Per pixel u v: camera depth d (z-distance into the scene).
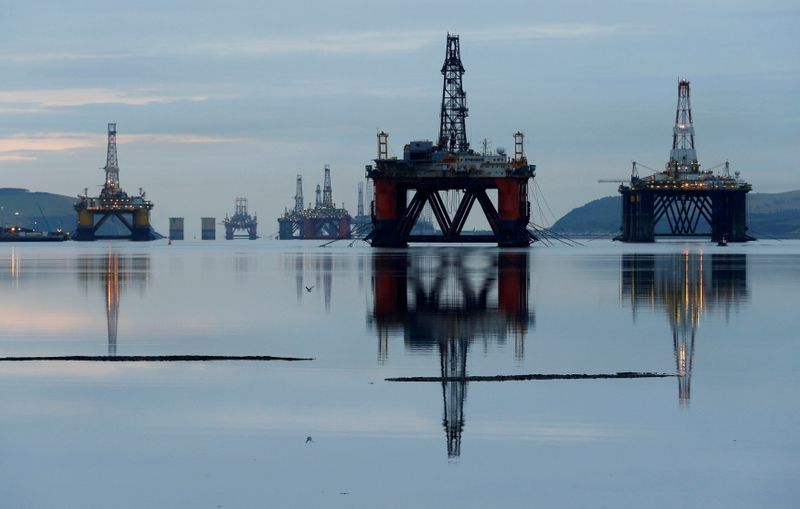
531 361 58.62
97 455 38.94
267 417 44.09
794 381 51.81
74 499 34.62
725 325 77.00
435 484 35.78
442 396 48.00
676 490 35.06
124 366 56.66
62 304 98.75
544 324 77.56
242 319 82.75
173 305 97.19
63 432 41.97
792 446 39.59
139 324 79.75
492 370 55.38
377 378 52.81
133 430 42.16
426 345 65.25
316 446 39.84
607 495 34.72
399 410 45.09
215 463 37.97
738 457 38.31
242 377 53.16
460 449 39.44
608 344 65.81
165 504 34.19
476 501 34.28
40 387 50.47
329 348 63.94
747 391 49.16
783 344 66.00
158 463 38.03
